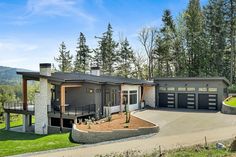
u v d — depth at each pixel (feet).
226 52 167.12
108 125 74.02
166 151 46.62
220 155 40.93
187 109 113.09
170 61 182.91
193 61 171.94
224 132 64.08
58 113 87.10
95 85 95.50
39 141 69.92
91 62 213.05
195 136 61.00
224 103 104.01
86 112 90.07
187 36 171.22
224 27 163.84
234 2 159.12
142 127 67.77
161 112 103.19
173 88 118.83
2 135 86.07
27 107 97.35
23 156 53.26
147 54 187.32
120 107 100.53
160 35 181.88
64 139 70.33
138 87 113.29
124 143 58.34
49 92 91.20
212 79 110.93
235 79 169.27
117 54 203.31
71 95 99.86
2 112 134.21
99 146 57.26
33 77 92.79
